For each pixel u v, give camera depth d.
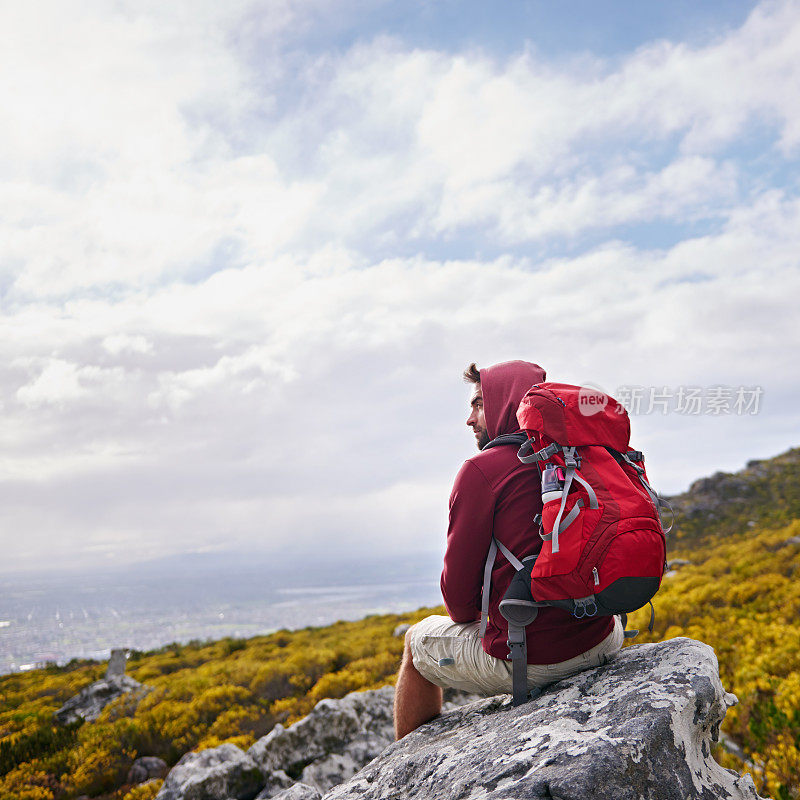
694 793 1.63
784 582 10.84
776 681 5.36
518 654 2.06
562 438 1.92
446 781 1.84
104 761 8.12
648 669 2.03
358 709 6.42
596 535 1.80
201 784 5.48
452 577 2.21
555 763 1.63
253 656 17.64
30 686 18.03
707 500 34.91
